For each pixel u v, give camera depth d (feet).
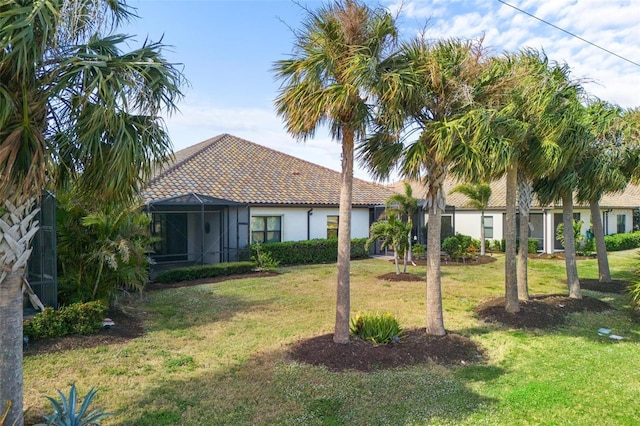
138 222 32.12
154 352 21.84
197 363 20.27
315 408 15.57
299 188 68.44
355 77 18.81
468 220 85.25
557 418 14.89
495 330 26.43
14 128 10.33
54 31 9.92
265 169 71.51
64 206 27.66
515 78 24.02
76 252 28.17
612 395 16.85
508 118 23.90
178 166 60.90
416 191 86.17
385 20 20.22
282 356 21.09
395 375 18.61
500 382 18.16
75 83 11.23
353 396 16.55
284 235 62.39
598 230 43.68
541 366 20.25
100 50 12.19
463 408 15.61
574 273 34.76
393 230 47.67
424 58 22.11
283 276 48.55
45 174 11.02
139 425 14.26
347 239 21.67
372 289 40.40
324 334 24.26
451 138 20.75
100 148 11.45
